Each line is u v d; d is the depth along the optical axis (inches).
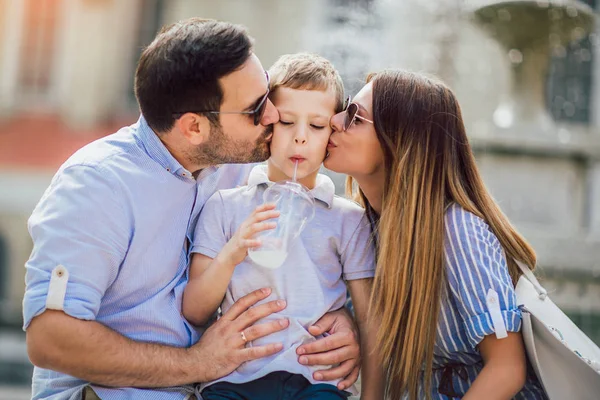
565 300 200.7
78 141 405.4
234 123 84.4
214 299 83.0
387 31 354.9
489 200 90.1
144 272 83.0
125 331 82.2
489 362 81.0
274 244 79.2
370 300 86.1
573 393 80.4
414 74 91.2
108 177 81.2
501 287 80.7
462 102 367.6
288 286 84.9
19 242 362.3
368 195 93.4
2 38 415.8
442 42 306.7
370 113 88.9
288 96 86.2
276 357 82.0
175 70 82.8
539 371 80.4
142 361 78.5
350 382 84.7
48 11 418.0
